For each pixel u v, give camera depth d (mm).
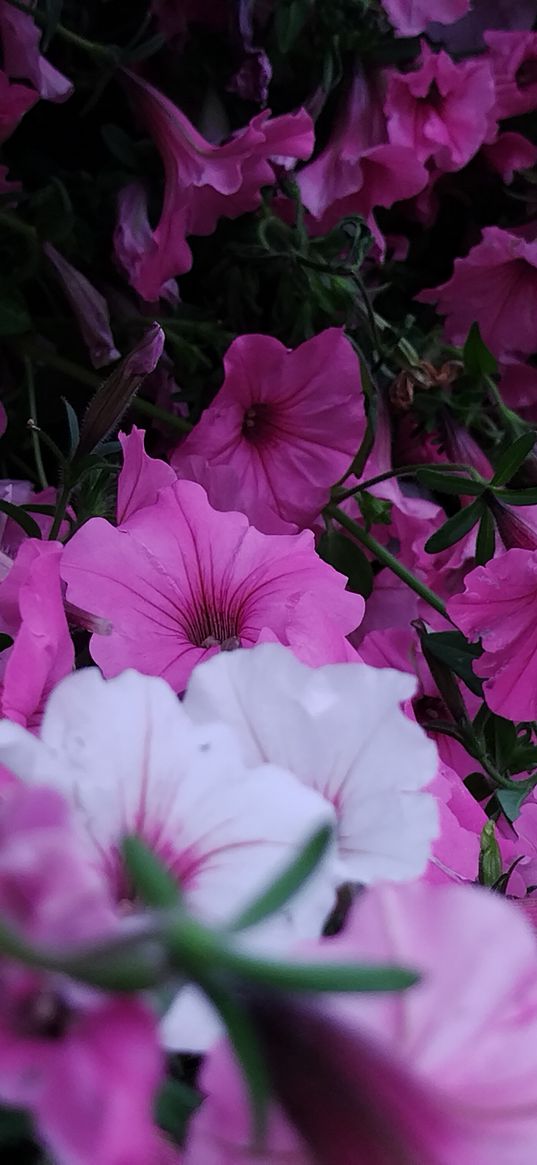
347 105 734
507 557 625
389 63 734
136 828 413
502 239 727
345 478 691
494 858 523
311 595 525
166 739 421
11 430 729
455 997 311
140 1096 268
